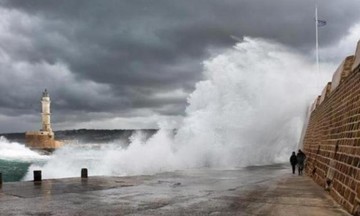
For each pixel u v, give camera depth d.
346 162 10.64
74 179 17.05
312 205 10.17
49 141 88.94
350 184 9.49
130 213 9.04
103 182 16.03
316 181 16.73
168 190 13.60
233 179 18.41
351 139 10.57
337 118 14.23
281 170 25.88
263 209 9.56
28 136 87.25
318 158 18.19
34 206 9.98
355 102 11.04
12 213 9.02
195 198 11.56
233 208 9.73
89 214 8.91
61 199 11.23
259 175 21.30
